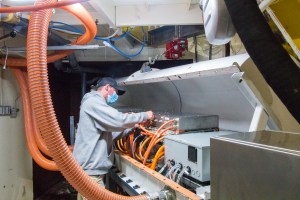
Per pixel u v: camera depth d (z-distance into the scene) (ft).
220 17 3.23
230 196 2.39
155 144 6.38
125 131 7.67
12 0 5.51
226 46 8.16
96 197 5.30
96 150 7.01
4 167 9.29
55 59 8.61
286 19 3.39
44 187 13.44
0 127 9.07
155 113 7.70
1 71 9.30
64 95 15.14
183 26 9.23
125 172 7.25
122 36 9.61
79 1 3.15
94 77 13.61
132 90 11.93
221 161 2.48
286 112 4.37
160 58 12.37
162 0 7.25
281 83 2.54
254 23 2.55
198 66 5.86
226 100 6.77
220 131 6.17
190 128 6.00
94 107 6.82
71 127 11.19
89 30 6.52
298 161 1.82
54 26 8.11
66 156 4.93
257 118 4.23
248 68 4.27
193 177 4.70
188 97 8.48
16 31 6.77
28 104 9.32
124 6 7.66
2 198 9.15
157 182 5.36
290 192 1.88
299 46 3.38
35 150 9.28
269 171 2.02
